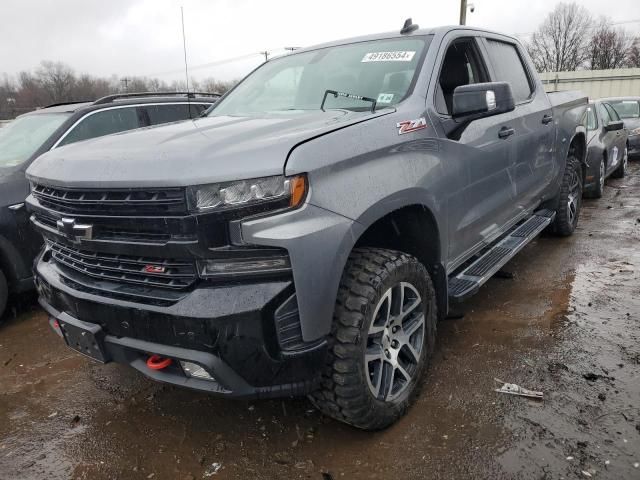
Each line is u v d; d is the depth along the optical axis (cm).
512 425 251
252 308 194
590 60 5691
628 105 1333
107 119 516
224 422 270
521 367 304
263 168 195
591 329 348
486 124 332
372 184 229
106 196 210
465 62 347
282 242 194
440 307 297
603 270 465
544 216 493
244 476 229
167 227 199
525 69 447
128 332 215
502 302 403
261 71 386
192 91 618
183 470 236
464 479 219
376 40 343
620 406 262
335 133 223
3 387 318
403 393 259
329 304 209
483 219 337
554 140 466
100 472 238
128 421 276
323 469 231
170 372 218
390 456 235
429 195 265
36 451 255
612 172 983
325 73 331
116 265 222
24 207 405
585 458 226
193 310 196
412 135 262
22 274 407
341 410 229
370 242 283
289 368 205
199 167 194
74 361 348
